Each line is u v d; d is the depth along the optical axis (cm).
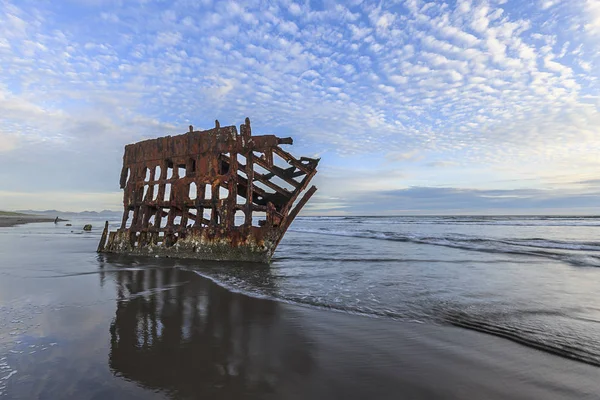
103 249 1239
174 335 409
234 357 346
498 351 367
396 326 451
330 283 728
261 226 985
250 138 994
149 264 952
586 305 553
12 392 264
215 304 556
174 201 1086
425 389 284
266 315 498
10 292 609
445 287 690
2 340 375
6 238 1898
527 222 4488
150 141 1184
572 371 320
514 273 852
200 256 1017
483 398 271
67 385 279
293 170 1121
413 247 1523
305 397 268
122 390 273
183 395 268
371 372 316
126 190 1242
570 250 1392
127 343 378
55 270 849
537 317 489
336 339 403
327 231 2962
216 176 1012
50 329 416
